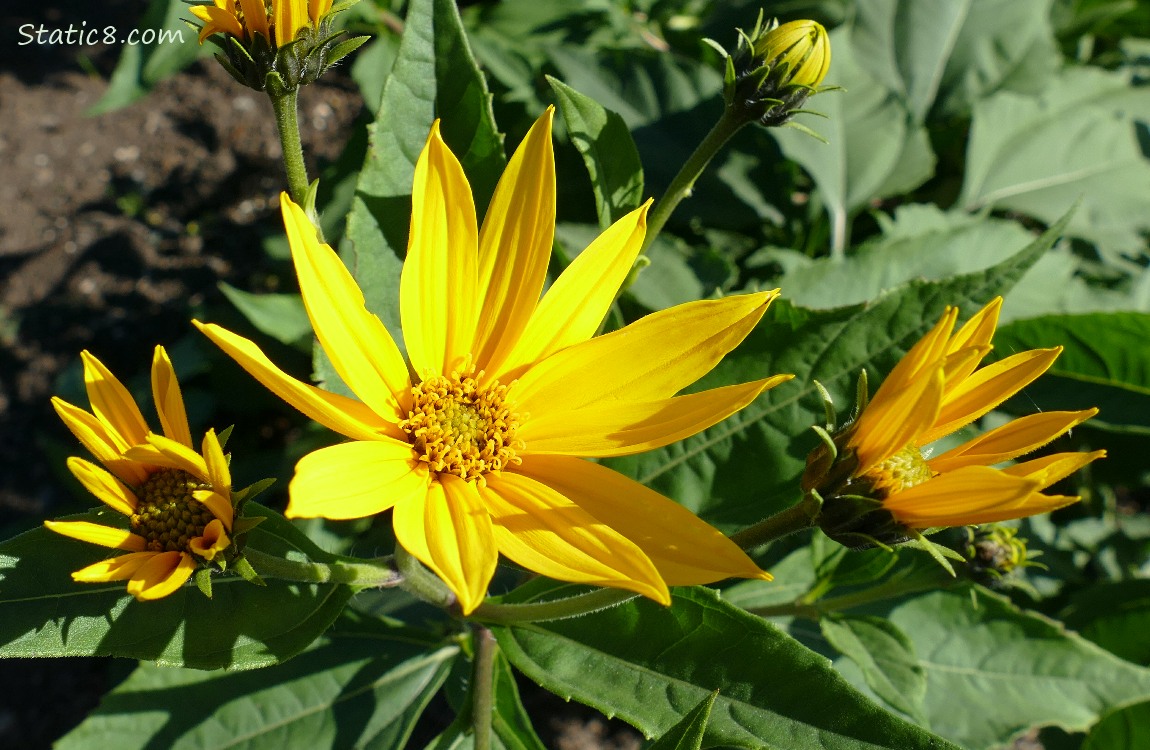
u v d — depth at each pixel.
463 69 0.20
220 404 0.35
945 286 0.20
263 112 0.47
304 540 0.18
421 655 0.24
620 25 0.33
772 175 0.31
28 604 0.16
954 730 0.25
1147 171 0.35
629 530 0.15
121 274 0.41
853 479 0.15
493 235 0.17
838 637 0.21
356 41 0.18
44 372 0.39
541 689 0.33
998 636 0.26
